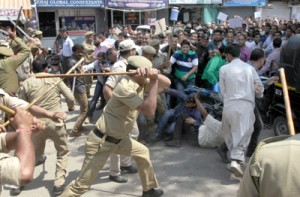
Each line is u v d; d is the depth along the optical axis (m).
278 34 10.67
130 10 18.77
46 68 4.57
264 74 7.09
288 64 5.23
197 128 5.69
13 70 5.45
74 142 6.09
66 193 3.61
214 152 5.50
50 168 5.01
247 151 5.16
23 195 4.29
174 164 5.10
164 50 7.94
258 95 4.50
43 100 4.24
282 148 1.43
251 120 4.42
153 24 15.56
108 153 3.62
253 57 5.09
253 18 22.75
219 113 5.80
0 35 9.72
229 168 4.73
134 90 3.35
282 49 5.41
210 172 4.82
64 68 6.48
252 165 1.46
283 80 2.24
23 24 13.24
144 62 3.42
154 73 3.19
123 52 4.56
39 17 17.52
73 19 18.39
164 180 4.62
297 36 5.19
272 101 5.98
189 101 5.72
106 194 4.29
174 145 5.71
